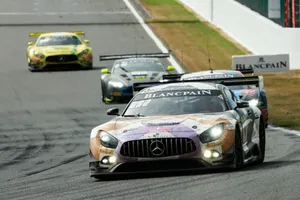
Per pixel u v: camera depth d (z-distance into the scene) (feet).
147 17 573.74
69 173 155.74
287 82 359.05
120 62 319.06
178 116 137.90
